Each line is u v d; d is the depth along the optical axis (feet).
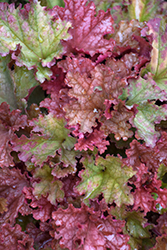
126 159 2.67
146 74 2.69
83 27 2.75
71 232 2.64
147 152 2.69
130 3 2.85
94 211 2.67
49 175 2.74
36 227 2.79
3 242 2.68
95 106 2.70
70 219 2.64
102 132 2.66
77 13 2.72
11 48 2.67
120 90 2.67
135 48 2.78
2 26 2.66
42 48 2.72
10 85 2.77
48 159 2.72
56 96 2.71
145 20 2.90
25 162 2.72
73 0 2.70
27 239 2.70
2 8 2.65
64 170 2.69
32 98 2.86
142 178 2.71
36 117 2.75
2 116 2.72
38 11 2.67
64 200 2.72
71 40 2.76
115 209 2.68
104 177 2.71
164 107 2.67
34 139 2.69
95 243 2.63
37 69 2.70
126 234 2.65
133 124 2.63
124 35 2.79
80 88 2.66
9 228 2.69
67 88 2.77
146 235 2.70
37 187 2.69
